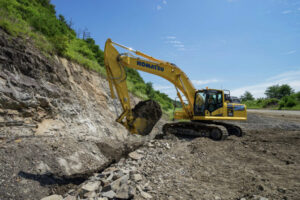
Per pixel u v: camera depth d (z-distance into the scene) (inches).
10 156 186.7
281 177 155.1
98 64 683.4
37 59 330.6
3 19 313.0
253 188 137.8
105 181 149.6
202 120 382.0
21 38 325.4
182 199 126.2
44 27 427.2
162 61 332.2
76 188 160.9
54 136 274.1
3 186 153.2
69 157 241.3
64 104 348.5
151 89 1215.6
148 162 203.5
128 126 271.9
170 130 392.8
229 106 361.7
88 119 392.8
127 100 278.4
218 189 141.1
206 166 193.9
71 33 756.6
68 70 433.7
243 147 269.3
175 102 409.4
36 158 204.4
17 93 260.5
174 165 196.9
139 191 135.0
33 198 157.5
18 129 238.4
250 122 641.0
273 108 1523.1
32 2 583.8
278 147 261.9
